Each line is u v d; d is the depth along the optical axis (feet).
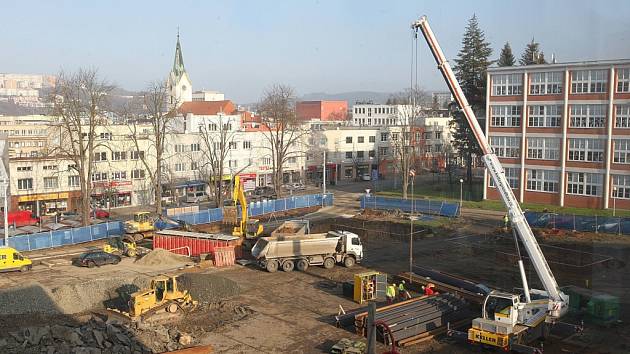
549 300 83.25
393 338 71.82
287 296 104.68
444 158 345.51
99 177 225.56
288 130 271.49
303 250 123.13
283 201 212.23
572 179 198.18
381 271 123.24
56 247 156.46
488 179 220.84
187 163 252.83
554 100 200.34
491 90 217.15
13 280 118.11
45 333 74.08
